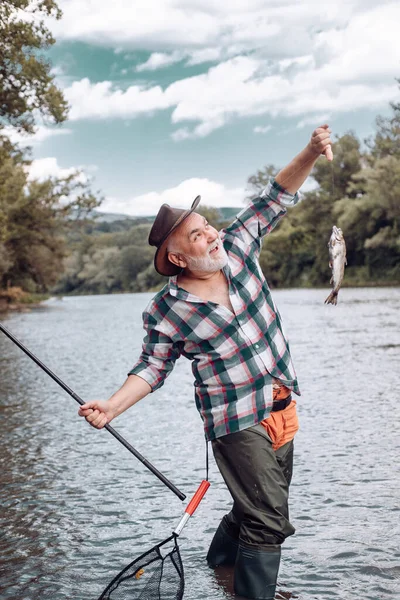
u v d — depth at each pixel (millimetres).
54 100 18531
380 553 4246
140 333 26062
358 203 67438
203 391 3848
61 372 14711
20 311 51438
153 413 9539
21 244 58500
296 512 5059
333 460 6402
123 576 3818
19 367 15984
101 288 144500
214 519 5098
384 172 64688
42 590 3984
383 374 11836
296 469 6168
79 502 5602
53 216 52781
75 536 4848
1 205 48312
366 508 5043
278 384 3844
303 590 3812
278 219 4035
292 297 50281
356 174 68625
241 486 3795
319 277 77062
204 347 3805
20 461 7059
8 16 16031
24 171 52438
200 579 4043
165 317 3840
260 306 3822
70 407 10367
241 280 3814
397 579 3887
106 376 13703
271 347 3818
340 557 4223
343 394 10016
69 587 4016
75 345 21469
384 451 6625
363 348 15945
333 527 4719
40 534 4906
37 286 82562
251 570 3729
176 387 11922
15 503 5633
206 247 3703
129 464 6773
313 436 7426
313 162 3973
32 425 9039
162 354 3904
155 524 5035
